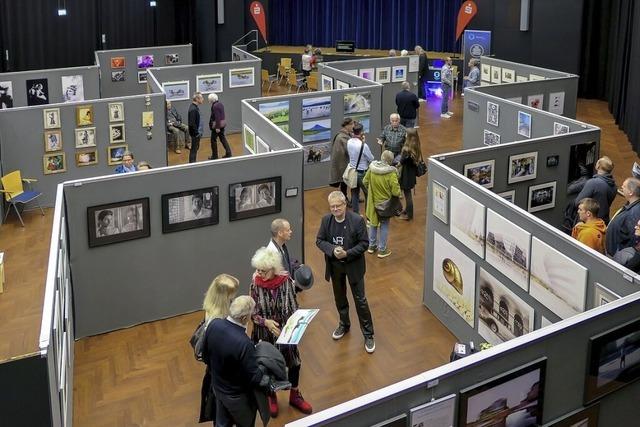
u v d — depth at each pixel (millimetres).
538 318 5492
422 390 3506
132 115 11602
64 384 5043
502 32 18500
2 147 10539
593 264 4789
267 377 4645
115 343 6906
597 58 17859
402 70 15281
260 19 21453
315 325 7160
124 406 5898
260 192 7453
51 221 10375
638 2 13391
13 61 18797
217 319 4641
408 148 9578
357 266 6426
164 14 21328
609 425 4422
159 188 6957
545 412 4055
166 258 7195
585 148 8312
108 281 6988
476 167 7535
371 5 21359
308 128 11344
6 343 6984
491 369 3719
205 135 15133
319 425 3201
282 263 5781
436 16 20375
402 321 7223
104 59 17281
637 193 6121
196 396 6035
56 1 19141
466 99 11672
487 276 6164
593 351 4074
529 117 9992
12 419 3885
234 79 15164
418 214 10250
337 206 6168
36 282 8359
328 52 20812
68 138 11062
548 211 8273
